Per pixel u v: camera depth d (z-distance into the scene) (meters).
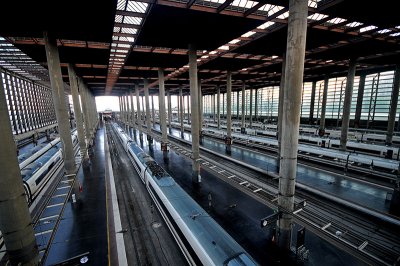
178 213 13.06
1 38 23.09
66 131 19.95
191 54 22.78
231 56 31.22
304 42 11.49
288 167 12.57
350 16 16.67
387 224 15.23
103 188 23.52
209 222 11.96
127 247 14.03
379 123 45.31
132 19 17.56
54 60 18.62
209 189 22.73
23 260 9.02
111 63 34.47
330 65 38.50
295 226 15.59
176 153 39.88
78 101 31.94
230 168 29.11
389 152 28.97
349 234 13.95
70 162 20.34
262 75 49.72
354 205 17.41
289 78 11.88
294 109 12.02
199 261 9.88
